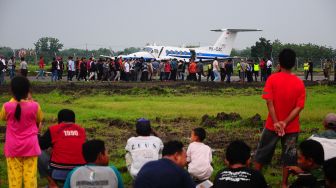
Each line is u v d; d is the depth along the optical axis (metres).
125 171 16.67
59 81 63.22
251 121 26.66
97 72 65.94
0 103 35.72
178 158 10.17
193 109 33.38
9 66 63.53
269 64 67.44
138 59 67.06
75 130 13.05
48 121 27.70
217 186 9.99
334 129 12.76
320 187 9.90
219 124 27.17
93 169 9.98
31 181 12.88
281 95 12.70
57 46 155.25
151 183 9.45
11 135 12.75
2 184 14.91
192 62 67.81
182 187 9.59
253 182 9.80
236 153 10.09
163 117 30.16
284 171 12.98
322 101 37.50
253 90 50.66
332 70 101.44
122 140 22.78
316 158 10.34
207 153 13.74
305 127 25.52
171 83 60.84
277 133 12.82
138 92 46.47
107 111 32.88
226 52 101.88
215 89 51.53
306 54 139.62
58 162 12.75
